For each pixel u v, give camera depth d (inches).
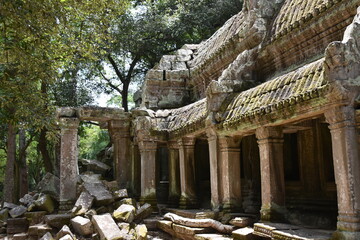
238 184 361.1
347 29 233.8
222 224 324.8
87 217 410.6
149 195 466.9
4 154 1248.2
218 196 366.3
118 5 474.6
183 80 569.9
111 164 682.2
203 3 847.7
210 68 498.9
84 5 423.8
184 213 392.5
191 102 569.3
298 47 341.4
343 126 220.7
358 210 213.8
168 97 565.0
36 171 1194.6
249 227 304.2
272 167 297.0
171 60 589.3
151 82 559.2
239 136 363.6
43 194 497.4
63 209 475.5
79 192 475.5
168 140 477.1
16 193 859.4
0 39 438.3
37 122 375.6
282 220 292.5
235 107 339.3
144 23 836.6
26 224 462.6
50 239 382.6
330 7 298.7
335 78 219.6
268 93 297.7
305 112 247.9
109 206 446.0
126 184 535.5
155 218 428.1
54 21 358.0
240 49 424.5
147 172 470.6
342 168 220.7
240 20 478.6
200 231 329.1
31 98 372.2
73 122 500.7
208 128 371.6
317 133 350.9
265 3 401.7
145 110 504.4
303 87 252.7
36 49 381.4
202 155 533.0
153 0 887.7
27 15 325.1
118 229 370.0
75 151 498.9
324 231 250.8
